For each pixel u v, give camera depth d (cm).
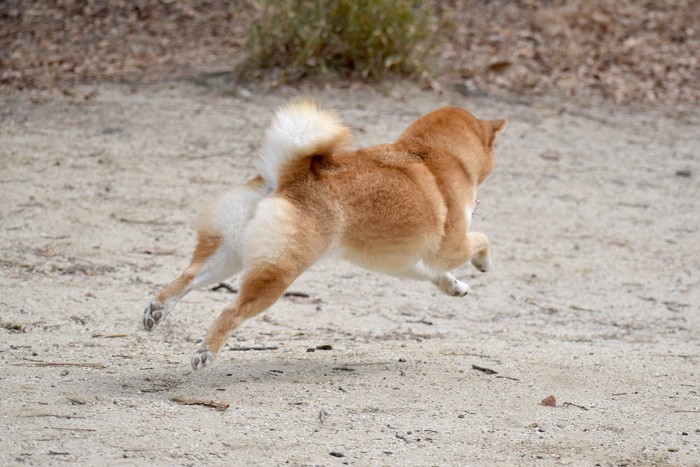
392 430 913
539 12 2986
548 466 858
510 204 1953
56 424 858
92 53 2628
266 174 1034
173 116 2239
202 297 1393
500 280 1616
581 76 2727
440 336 1328
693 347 1348
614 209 1977
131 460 798
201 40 2759
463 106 2448
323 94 2427
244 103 2364
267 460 823
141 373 1038
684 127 2492
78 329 1204
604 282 1639
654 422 985
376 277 1590
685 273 1705
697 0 3183
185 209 1758
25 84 2364
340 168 1066
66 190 1780
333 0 2497
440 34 2872
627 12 3064
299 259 1009
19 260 1451
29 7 2862
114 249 1552
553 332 1397
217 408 936
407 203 1091
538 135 2344
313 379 1054
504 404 1012
